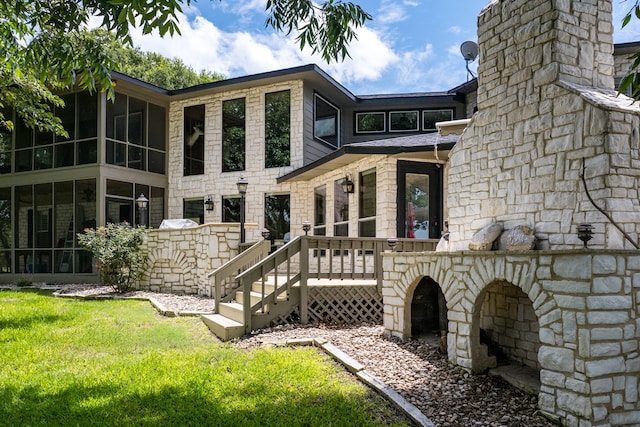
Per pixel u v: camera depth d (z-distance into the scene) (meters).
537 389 4.31
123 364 4.95
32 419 3.56
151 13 3.18
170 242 10.80
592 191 4.44
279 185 13.23
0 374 4.62
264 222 13.46
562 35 4.98
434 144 8.29
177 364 4.93
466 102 14.34
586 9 5.16
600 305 3.65
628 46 10.48
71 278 13.26
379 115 14.98
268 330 6.54
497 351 5.48
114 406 3.80
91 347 5.68
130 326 6.88
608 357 3.65
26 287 12.43
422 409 4.01
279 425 3.52
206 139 14.38
